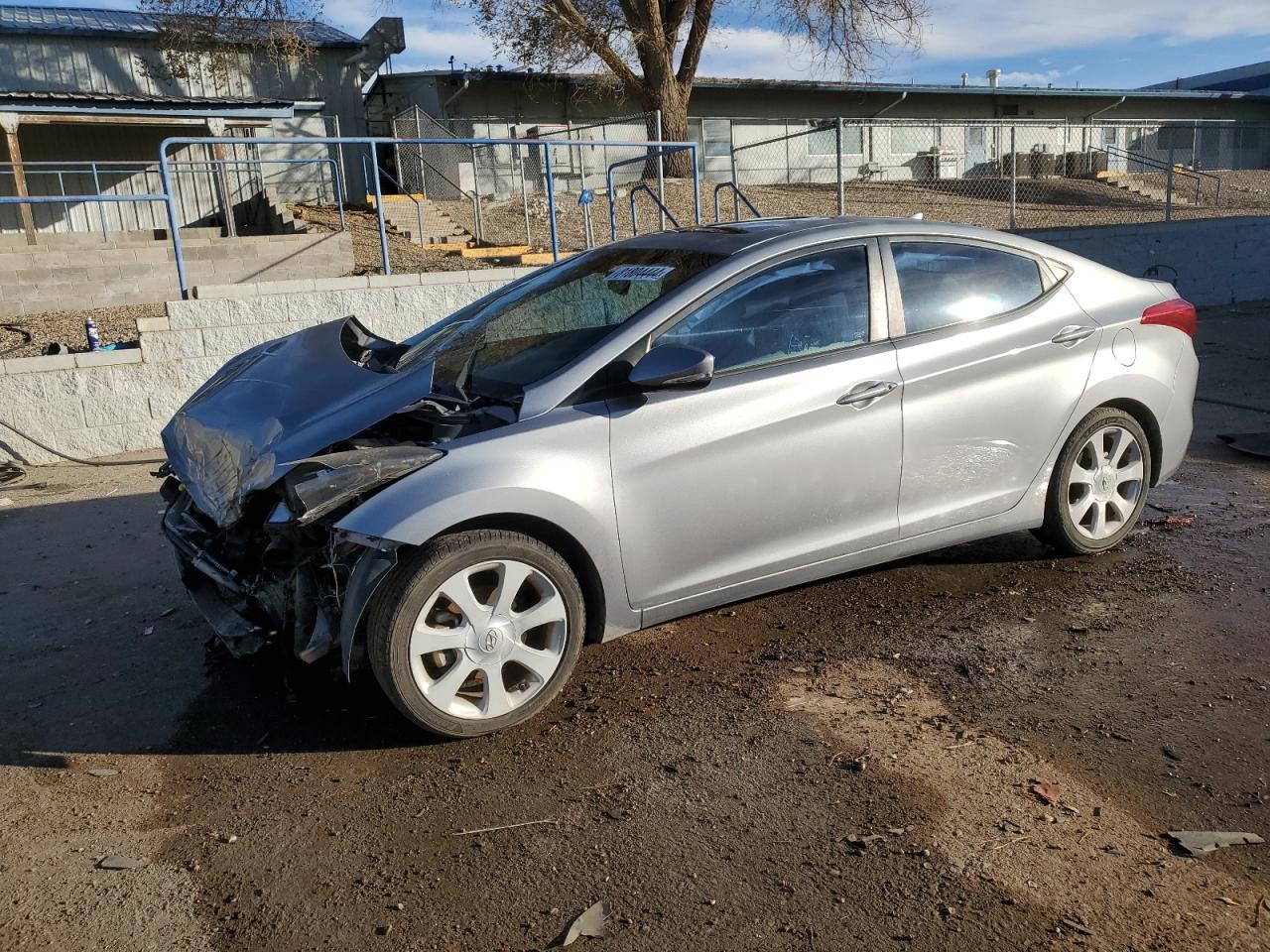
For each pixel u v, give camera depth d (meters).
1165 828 2.84
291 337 4.67
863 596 4.58
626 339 3.68
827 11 20.55
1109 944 2.41
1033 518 4.61
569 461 3.45
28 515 6.32
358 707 3.72
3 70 19.91
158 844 2.93
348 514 3.23
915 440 4.13
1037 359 4.43
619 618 3.68
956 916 2.52
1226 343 11.83
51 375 7.64
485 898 2.65
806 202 21.47
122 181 19.92
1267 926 2.45
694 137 26.34
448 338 4.41
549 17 20.61
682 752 3.33
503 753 3.36
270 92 22.14
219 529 3.79
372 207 20.78
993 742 3.32
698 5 22.09
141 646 4.33
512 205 21.39
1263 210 22.92
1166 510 5.64
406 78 23.98
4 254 13.77
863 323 4.07
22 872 2.81
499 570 3.37
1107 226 14.97
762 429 3.78
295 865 2.81
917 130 29.05
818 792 3.07
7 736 3.59
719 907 2.58
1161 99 32.84
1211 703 3.52
